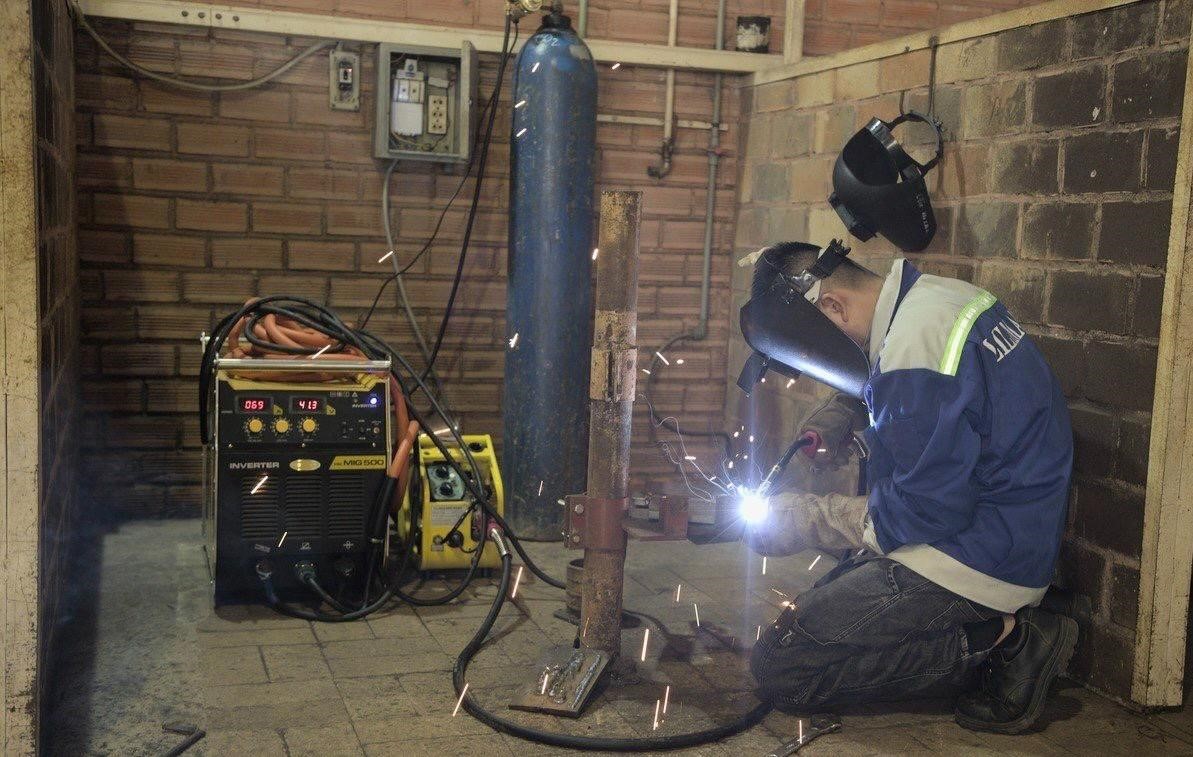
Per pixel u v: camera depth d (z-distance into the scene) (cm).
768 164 447
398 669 281
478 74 429
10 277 205
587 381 409
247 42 404
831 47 473
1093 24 282
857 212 346
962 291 260
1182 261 255
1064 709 272
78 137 394
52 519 262
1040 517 249
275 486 315
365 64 416
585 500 276
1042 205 300
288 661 284
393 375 335
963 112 332
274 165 413
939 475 242
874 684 259
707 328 477
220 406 309
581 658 274
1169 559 264
